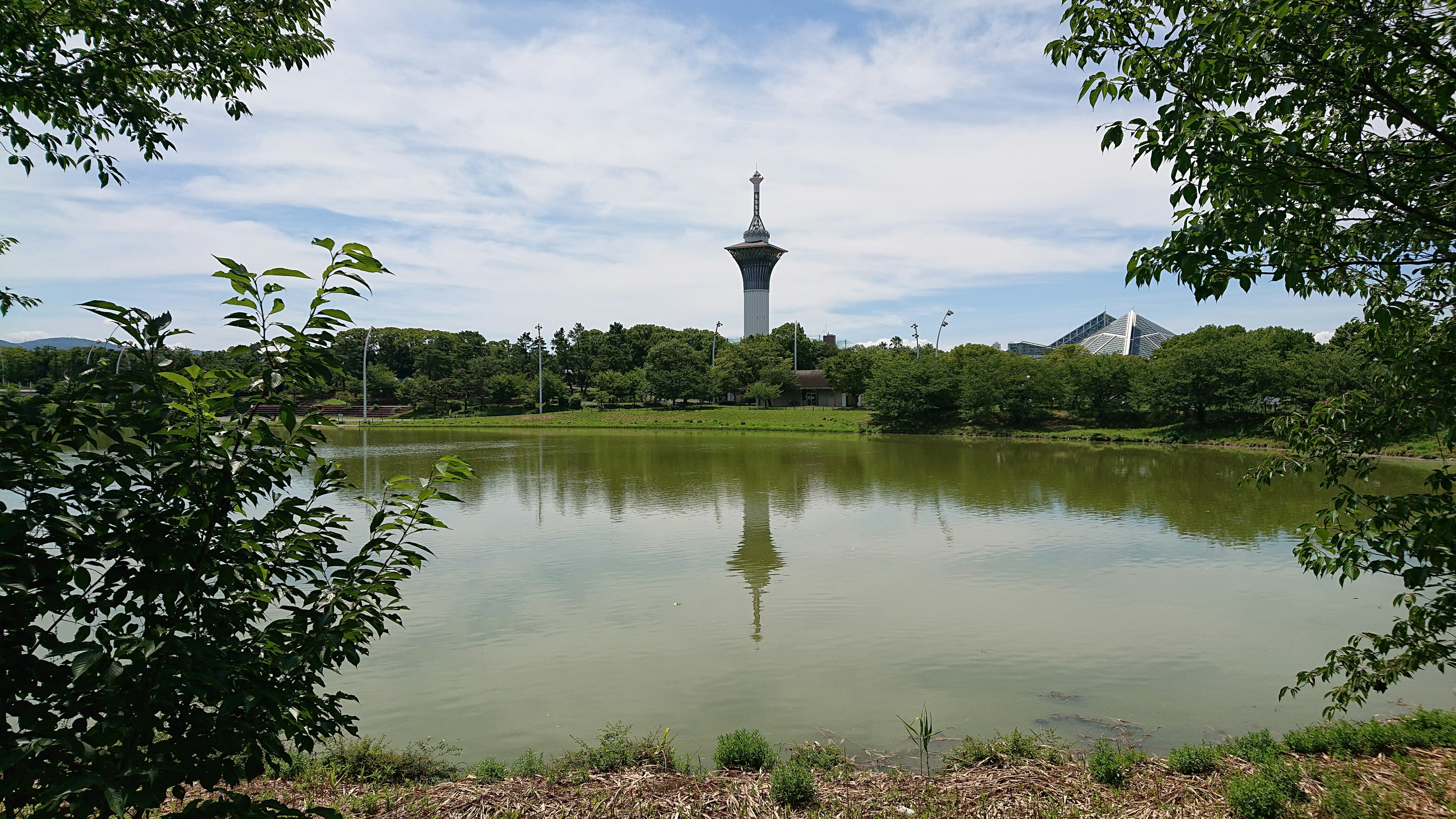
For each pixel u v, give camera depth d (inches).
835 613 527.5
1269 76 172.2
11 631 120.0
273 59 275.6
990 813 249.9
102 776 116.0
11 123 230.4
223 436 139.5
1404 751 289.4
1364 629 494.0
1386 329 196.9
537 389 4072.3
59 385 132.9
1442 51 164.9
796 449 2026.3
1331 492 1098.1
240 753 139.5
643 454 1838.1
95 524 126.0
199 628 134.6
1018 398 2677.2
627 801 258.1
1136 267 188.9
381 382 4183.1
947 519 903.7
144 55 245.3
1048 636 480.7
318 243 131.5
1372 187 168.9
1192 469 1471.5
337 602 152.8
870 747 330.3
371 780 282.0
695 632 488.1
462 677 413.7
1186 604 550.0
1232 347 2166.6
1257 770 277.9
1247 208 171.5
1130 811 248.2
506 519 905.5
